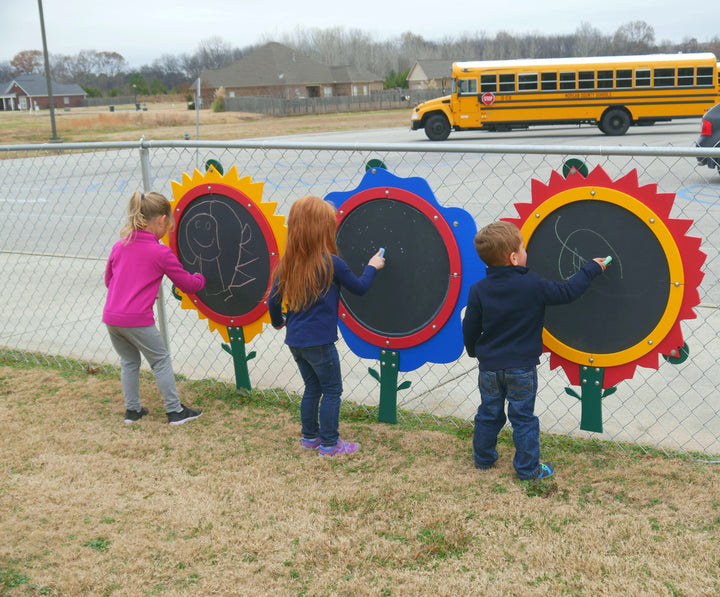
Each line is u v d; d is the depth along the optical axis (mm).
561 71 23703
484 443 3381
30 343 5867
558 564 2654
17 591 2602
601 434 3875
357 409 4316
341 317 4074
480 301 3191
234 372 4914
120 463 3645
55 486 3389
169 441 3918
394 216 3836
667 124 30688
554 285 3148
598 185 3354
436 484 3311
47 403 4523
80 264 8727
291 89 84312
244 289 4383
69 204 14062
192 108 84000
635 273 3375
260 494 3285
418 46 126750
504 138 25266
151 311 4004
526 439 3240
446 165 17547
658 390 4406
